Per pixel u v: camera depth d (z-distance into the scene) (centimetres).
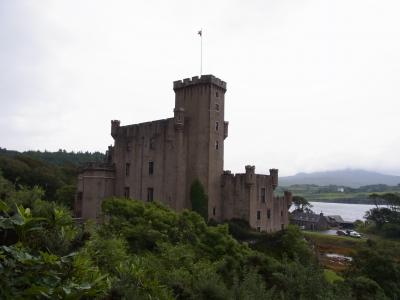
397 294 4334
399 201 13888
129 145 6944
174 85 6694
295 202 18050
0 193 2178
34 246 1095
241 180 6281
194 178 6216
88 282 818
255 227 6294
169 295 1433
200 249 3753
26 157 10088
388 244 5769
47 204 1775
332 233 13000
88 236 2066
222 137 6531
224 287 2009
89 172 6731
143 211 4134
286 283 2417
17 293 667
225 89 6594
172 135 6247
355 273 4844
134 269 1415
